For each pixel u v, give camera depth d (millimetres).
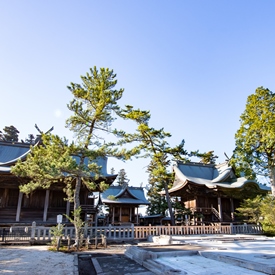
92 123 16141
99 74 16594
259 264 6371
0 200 21578
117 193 34469
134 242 16750
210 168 34125
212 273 6188
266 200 21656
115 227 16922
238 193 28203
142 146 24703
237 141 23516
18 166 14289
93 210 23188
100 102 15297
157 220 42125
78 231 13562
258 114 22531
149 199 45312
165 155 26188
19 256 9852
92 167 14695
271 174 21781
